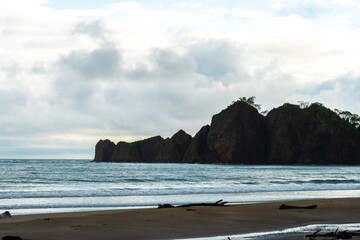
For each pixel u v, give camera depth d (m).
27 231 14.30
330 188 41.81
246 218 18.73
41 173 80.81
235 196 31.34
